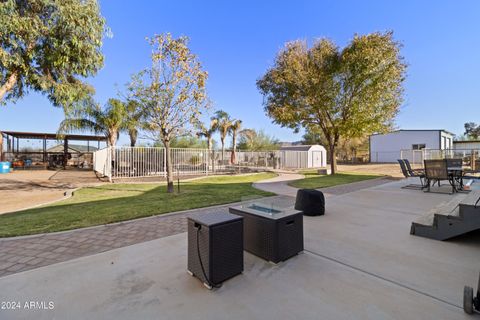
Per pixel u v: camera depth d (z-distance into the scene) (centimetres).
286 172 1725
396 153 2914
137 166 1347
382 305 188
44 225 409
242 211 303
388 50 1127
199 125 758
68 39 683
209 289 214
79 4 681
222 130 2388
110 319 175
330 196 670
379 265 256
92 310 185
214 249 217
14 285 221
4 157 2194
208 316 178
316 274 238
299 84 1268
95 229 388
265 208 308
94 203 609
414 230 349
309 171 1814
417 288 212
